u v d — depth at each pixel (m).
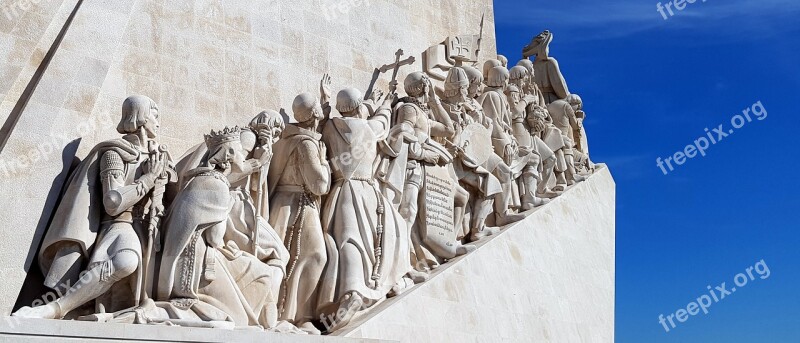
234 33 10.91
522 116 15.69
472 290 12.04
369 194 10.84
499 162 14.16
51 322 6.98
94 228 8.14
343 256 10.21
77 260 7.99
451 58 14.42
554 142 16.98
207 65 10.48
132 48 9.72
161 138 9.76
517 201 15.09
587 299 15.57
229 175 9.12
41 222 8.04
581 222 16.66
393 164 11.61
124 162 8.36
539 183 16.11
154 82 9.84
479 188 13.52
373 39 13.15
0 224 7.76
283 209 10.07
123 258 7.92
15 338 6.79
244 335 7.95
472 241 13.44
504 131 14.80
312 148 10.24
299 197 10.22
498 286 12.75
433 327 10.89
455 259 12.30
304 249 10.03
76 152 8.58
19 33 8.93
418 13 14.41
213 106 10.41
